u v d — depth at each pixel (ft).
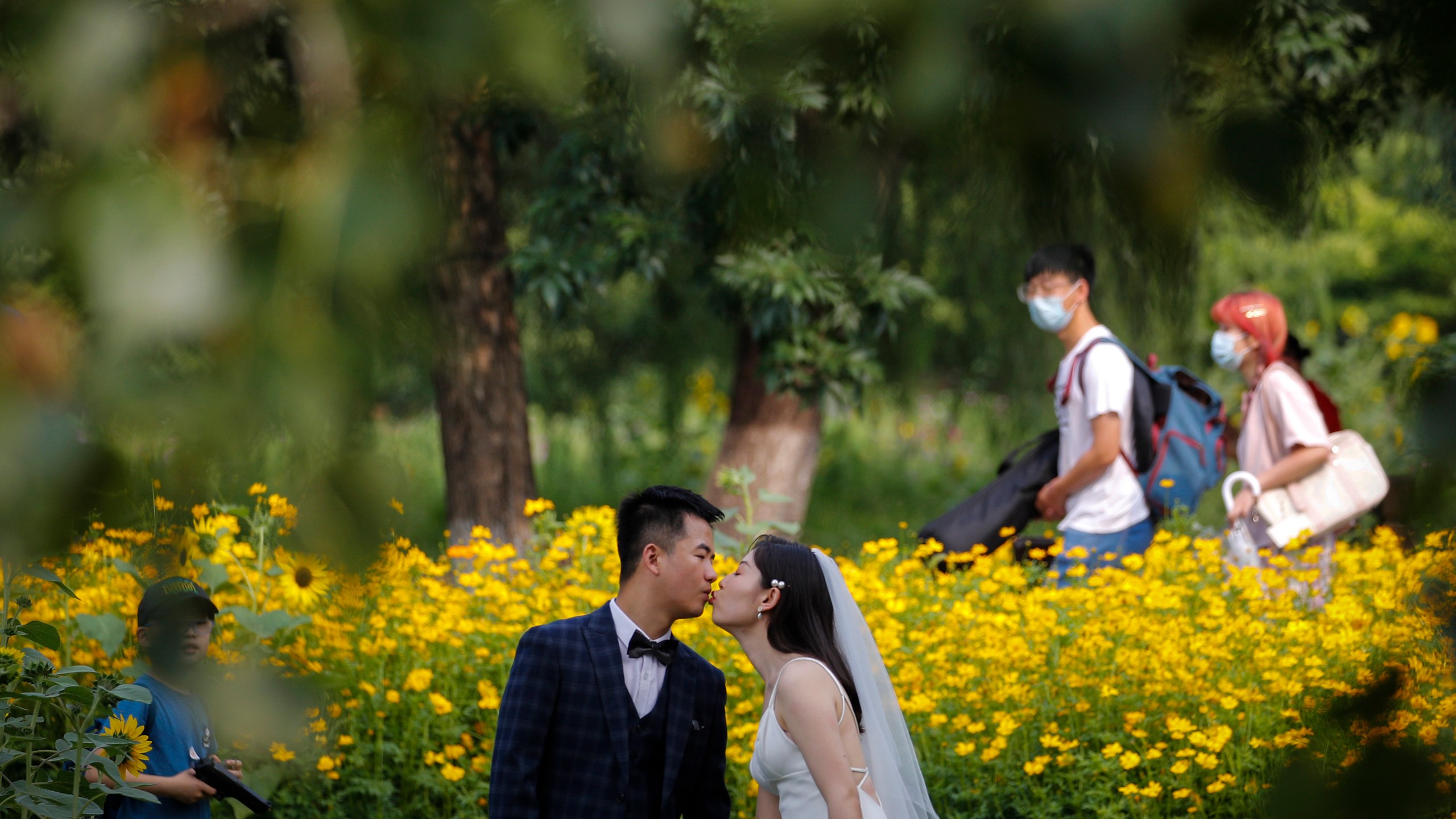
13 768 8.27
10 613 7.17
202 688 2.06
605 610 8.96
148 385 1.44
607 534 16.55
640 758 8.62
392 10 1.59
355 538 1.54
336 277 1.54
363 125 1.59
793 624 9.21
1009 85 1.49
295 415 1.49
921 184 1.65
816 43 1.55
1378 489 16.79
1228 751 13.03
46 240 1.45
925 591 16.24
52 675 7.52
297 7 1.57
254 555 11.82
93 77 1.48
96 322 1.44
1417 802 1.98
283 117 1.57
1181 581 15.80
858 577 15.35
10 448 1.39
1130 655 13.87
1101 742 13.75
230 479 1.48
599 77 1.62
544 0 1.59
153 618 7.77
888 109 1.53
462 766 13.50
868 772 9.20
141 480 1.45
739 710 13.42
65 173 1.47
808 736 8.82
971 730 13.06
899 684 13.69
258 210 1.54
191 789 8.96
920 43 1.52
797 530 16.84
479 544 15.57
